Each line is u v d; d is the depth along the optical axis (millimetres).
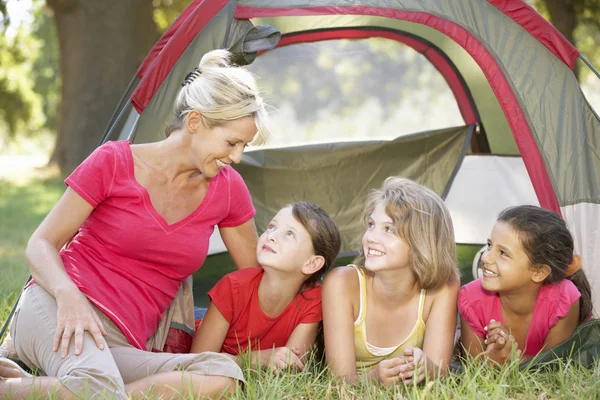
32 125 17609
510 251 2064
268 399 1813
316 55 3980
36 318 1842
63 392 1672
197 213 2047
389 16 2660
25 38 14312
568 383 1968
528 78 2635
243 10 2547
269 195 3531
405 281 2115
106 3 10195
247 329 2221
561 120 2596
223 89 1885
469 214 3932
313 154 3670
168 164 1983
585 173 2553
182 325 2244
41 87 17156
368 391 1879
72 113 10586
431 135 3812
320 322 2303
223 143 1916
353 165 3699
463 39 2680
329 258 2213
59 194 8844
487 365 2066
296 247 2127
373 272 2203
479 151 4047
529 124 2594
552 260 2068
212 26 2514
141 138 2418
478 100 3930
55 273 1851
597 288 2498
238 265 2314
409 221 2045
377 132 5594
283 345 2260
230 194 2141
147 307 2010
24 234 5637
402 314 2168
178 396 1746
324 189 3619
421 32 3707
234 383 1819
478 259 3283
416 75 4223
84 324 1785
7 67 14438
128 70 10391
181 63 2479
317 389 1946
